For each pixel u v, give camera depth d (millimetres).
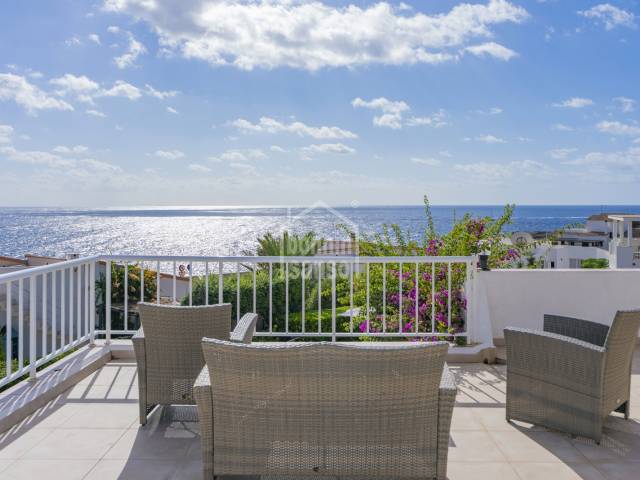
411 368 2133
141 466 2664
